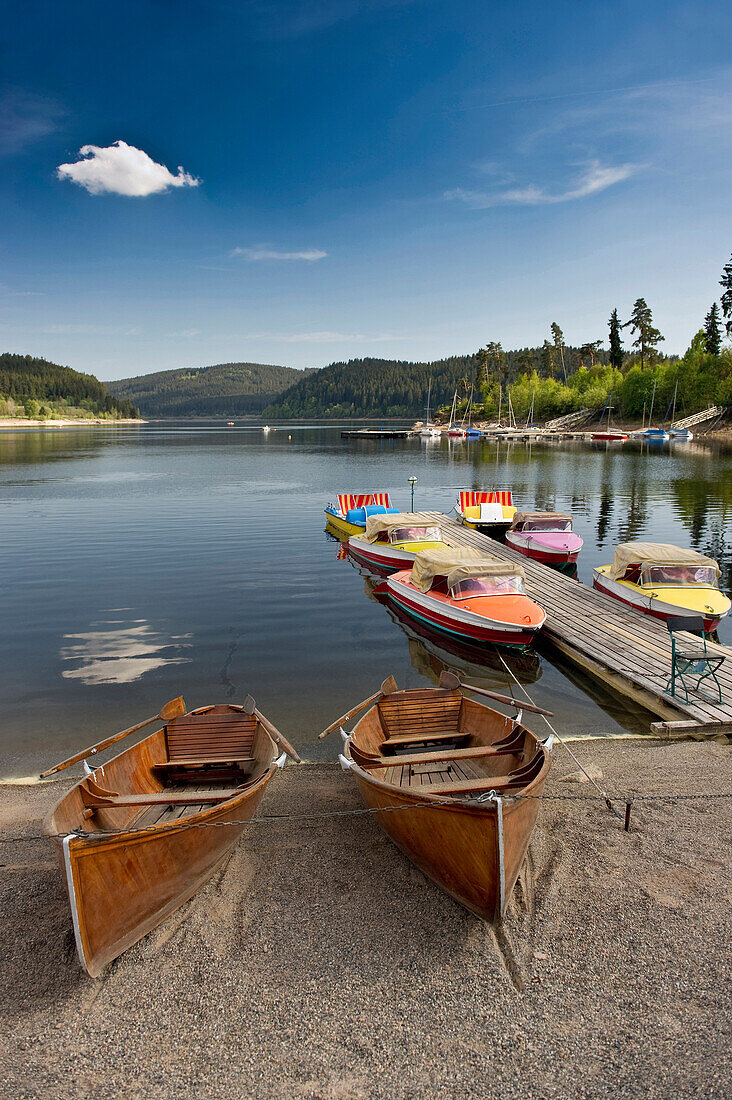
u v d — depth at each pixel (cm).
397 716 1014
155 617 1889
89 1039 530
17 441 13662
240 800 729
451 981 579
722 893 680
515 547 2716
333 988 574
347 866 750
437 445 11088
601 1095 471
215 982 584
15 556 2683
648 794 894
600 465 6662
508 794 698
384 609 1995
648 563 1817
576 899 679
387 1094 475
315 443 12356
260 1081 489
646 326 13738
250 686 1402
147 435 17250
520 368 18112
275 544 2945
